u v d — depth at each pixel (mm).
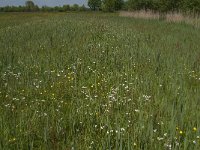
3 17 56219
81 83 8805
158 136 5535
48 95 7809
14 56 11992
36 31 20547
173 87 8141
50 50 13266
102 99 7379
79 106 6867
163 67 10594
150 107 6570
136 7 54375
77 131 5738
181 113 6121
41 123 5957
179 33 21453
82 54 12250
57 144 5285
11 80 9078
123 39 16172
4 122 5832
